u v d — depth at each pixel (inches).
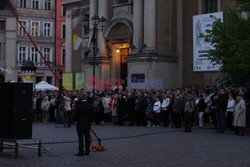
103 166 457.7
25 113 520.1
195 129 888.9
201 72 1226.0
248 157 512.4
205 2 1252.5
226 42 887.1
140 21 1282.0
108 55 1428.4
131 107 1015.0
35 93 1330.0
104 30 1428.4
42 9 2474.2
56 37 2509.8
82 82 1449.3
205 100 959.6
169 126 965.8
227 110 853.8
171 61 1269.7
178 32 1296.8
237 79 894.4
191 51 1267.2
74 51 1668.3
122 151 572.4
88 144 542.6
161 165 461.7
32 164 469.4
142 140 699.4
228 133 807.1
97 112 1040.2
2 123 528.4
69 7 1688.0
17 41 2373.3
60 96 1036.5
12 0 2365.9
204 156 522.0
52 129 927.0
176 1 1302.9
